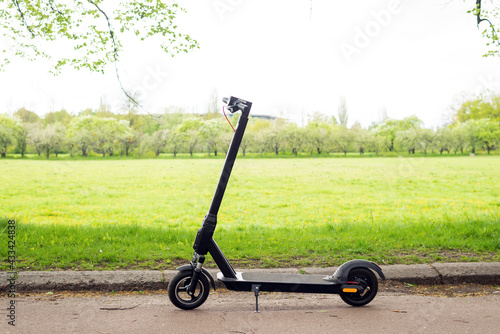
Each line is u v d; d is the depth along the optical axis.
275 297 5.32
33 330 3.97
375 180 32.25
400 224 10.51
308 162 52.44
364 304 4.85
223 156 62.19
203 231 4.64
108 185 28.56
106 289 5.38
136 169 40.97
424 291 5.56
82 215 16.91
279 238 8.36
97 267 6.05
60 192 24.88
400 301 5.05
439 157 62.97
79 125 59.94
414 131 70.44
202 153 62.00
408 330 4.07
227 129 62.59
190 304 4.66
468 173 37.28
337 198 23.03
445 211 18.06
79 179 31.91
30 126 60.34
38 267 5.94
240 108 4.65
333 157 65.44
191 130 61.31
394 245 7.57
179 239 8.22
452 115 71.19
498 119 68.88
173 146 60.81
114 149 60.19
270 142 67.44
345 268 4.80
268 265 6.29
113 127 59.97
